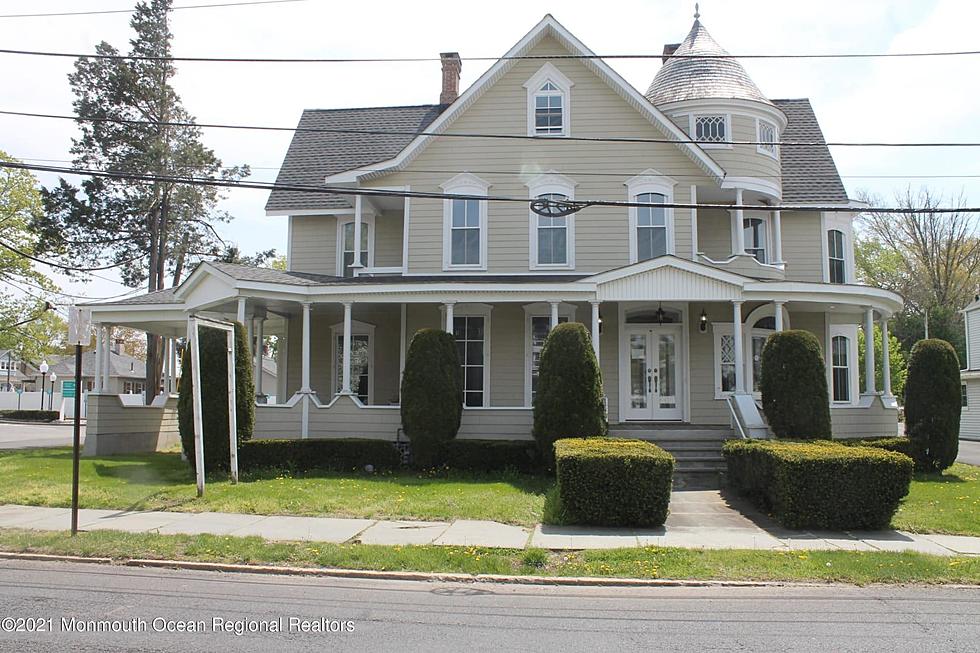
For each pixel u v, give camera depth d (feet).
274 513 38.63
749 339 65.05
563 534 34.50
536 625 21.52
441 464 53.52
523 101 66.23
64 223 104.73
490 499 41.68
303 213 72.33
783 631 21.02
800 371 49.96
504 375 65.00
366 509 39.17
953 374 54.70
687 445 54.60
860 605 24.07
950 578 27.43
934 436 53.98
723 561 29.43
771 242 69.36
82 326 34.35
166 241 108.99
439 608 23.47
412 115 82.64
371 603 24.00
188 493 43.11
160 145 104.06
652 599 24.90
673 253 64.03
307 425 57.82
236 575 27.91
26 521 36.76
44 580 26.73
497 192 65.67
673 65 72.59
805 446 40.70
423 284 57.57
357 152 78.18
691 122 68.28
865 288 59.11
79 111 104.01
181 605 23.39
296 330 71.87
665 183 64.75
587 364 50.42
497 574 27.86
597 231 64.75
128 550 30.58
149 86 105.70
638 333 64.90
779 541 33.53
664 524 37.29
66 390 154.40
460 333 65.87
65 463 57.72
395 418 57.67
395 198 66.74
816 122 78.59
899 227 171.42
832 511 36.01
